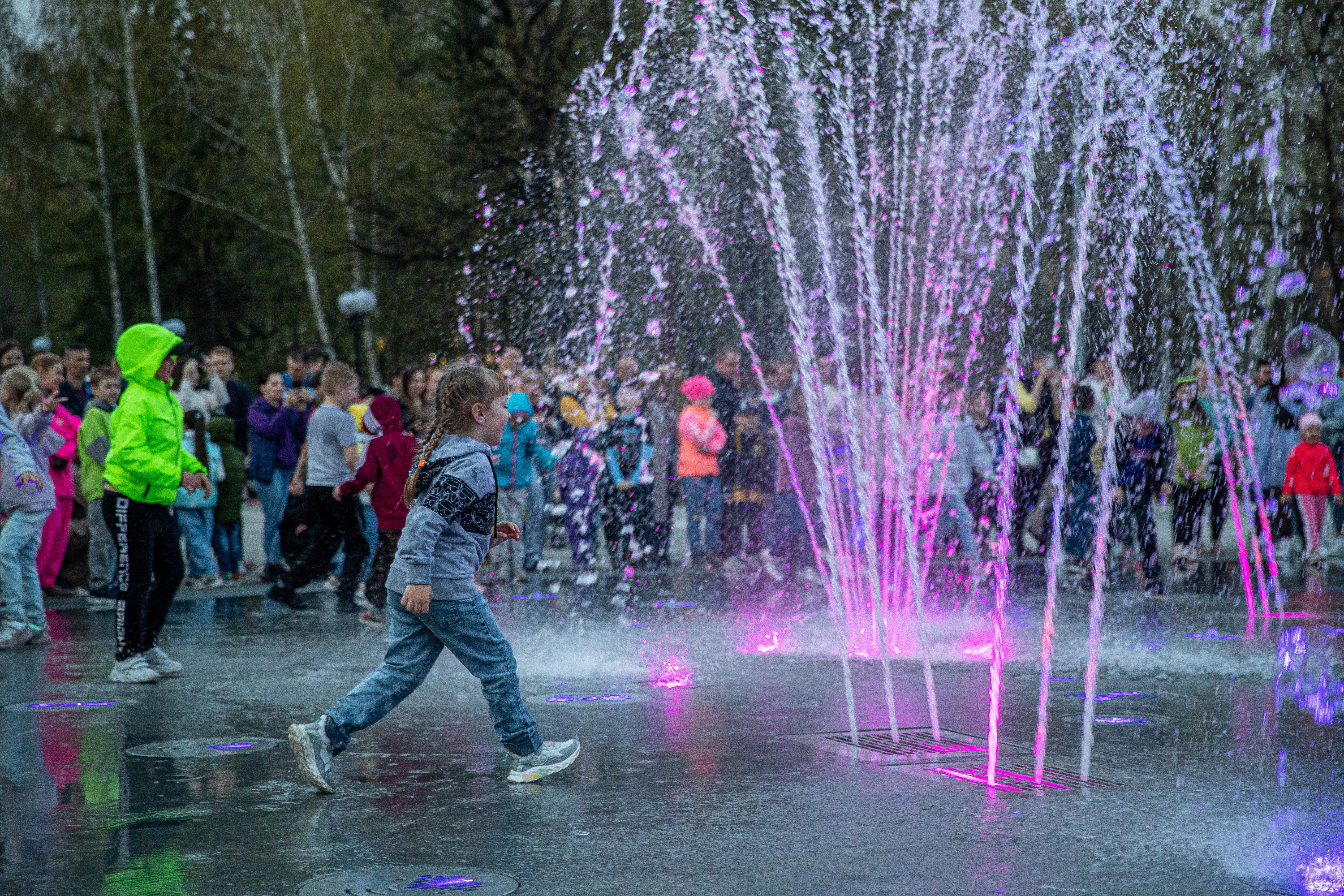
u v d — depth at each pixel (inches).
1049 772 194.1
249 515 1018.1
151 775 198.5
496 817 170.4
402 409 488.1
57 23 1621.6
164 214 1688.0
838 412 530.9
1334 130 685.3
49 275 1806.1
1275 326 722.8
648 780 190.9
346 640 366.0
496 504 192.1
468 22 1053.8
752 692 270.1
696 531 583.8
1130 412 464.1
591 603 453.4
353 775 196.5
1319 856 149.3
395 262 1106.7
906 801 176.7
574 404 577.9
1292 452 565.3
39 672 310.0
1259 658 313.4
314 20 1445.6
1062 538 511.2
